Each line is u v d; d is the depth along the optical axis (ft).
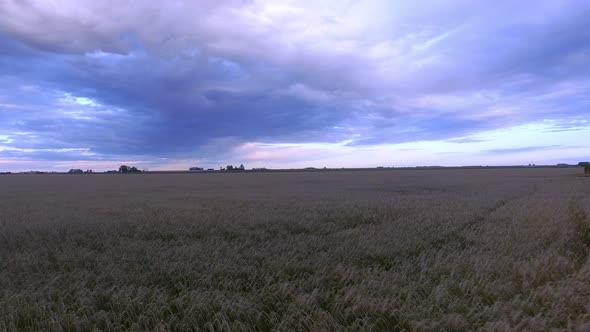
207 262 26.91
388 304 18.65
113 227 43.91
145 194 106.22
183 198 88.28
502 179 178.91
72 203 79.41
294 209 60.75
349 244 32.78
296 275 25.09
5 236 39.24
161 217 50.67
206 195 98.22
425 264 25.44
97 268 26.94
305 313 18.33
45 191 126.72
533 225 39.86
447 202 68.54
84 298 20.45
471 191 101.65
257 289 22.67
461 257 27.12
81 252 31.07
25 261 28.50
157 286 22.58
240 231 40.27
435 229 39.86
